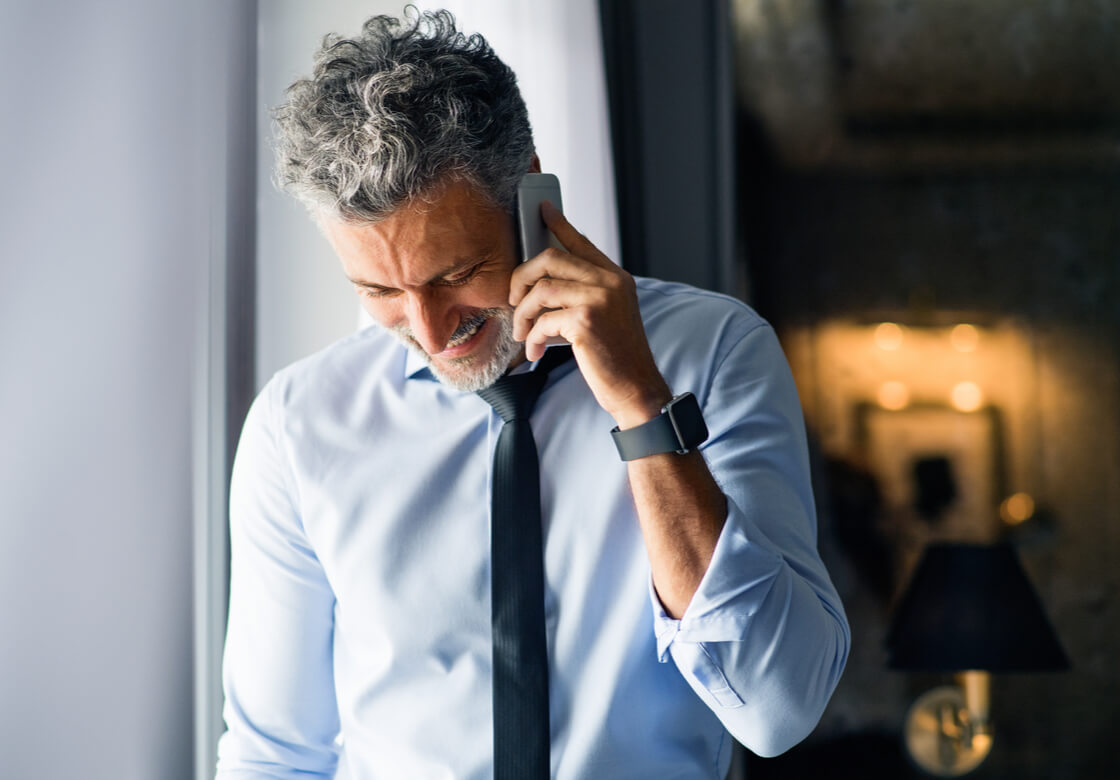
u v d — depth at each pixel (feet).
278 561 3.50
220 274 4.03
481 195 2.91
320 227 3.03
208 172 3.94
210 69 3.98
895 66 6.56
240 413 4.15
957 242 6.45
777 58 6.66
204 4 3.94
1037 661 5.61
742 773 6.39
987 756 6.27
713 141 6.68
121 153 3.54
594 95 6.00
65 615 3.32
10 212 3.15
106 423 3.45
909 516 6.37
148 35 3.67
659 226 6.69
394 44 2.97
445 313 2.98
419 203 2.78
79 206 3.38
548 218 3.07
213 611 4.07
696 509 2.83
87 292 3.40
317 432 3.51
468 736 3.16
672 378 3.36
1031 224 6.40
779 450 3.19
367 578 3.32
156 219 3.67
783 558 3.01
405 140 2.71
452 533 3.31
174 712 3.69
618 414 2.90
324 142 2.79
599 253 3.05
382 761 3.27
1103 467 6.25
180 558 3.71
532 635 3.04
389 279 2.90
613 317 2.89
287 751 3.47
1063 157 6.40
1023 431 6.32
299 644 3.47
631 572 3.17
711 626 2.77
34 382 3.23
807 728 2.94
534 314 2.98
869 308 6.50
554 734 3.09
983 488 6.31
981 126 6.47
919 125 6.52
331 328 5.10
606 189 6.08
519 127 3.05
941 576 5.85
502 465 3.22
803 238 6.59
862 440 6.44
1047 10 6.44
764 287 6.60
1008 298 6.39
